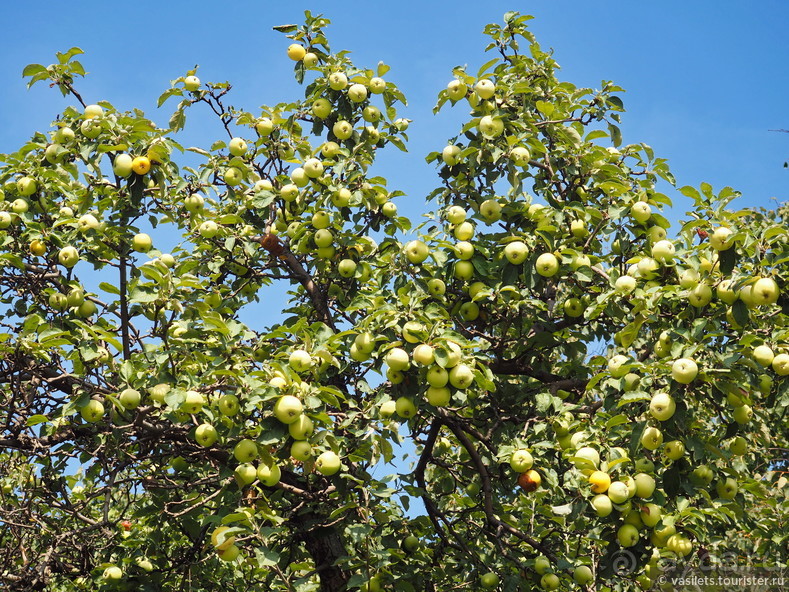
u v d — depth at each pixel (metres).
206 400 3.86
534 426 4.20
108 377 4.05
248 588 4.49
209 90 4.56
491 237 4.31
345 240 4.33
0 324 4.18
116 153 4.08
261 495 3.78
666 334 3.85
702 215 4.09
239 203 4.63
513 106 4.46
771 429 5.00
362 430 3.97
